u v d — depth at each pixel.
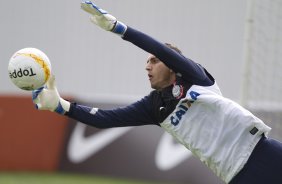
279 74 34.22
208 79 17.97
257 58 33.88
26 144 43.94
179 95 17.86
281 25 33.28
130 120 19.23
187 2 49.56
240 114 17.64
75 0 52.22
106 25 16.94
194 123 17.92
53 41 52.44
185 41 49.44
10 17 52.81
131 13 50.56
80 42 52.00
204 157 18.09
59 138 43.66
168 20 49.91
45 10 52.62
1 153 43.91
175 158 38.62
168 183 38.25
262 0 33.16
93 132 42.47
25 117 44.25
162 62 17.55
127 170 40.22
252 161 17.72
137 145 40.47
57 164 43.22
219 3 48.69
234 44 47.88
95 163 41.66
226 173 18.02
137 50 50.69
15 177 40.59
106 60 51.44
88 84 51.72
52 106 18.80
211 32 48.78
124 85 50.81
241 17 47.88
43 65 17.69
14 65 17.58
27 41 52.66
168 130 18.67
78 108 19.11
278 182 17.70
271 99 34.59
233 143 17.73
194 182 37.22
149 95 19.09
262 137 17.89
